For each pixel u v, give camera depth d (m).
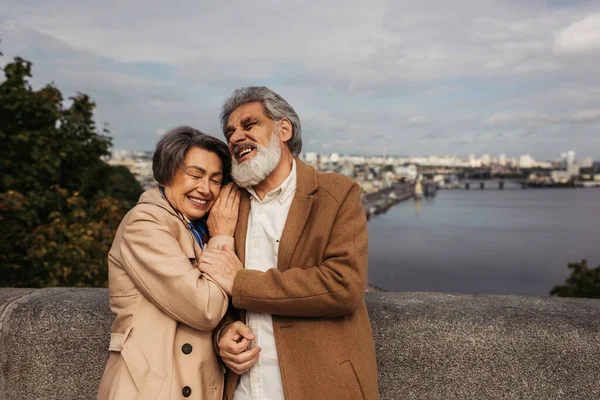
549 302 2.07
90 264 5.95
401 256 102.00
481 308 1.98
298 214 1.63
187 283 1.42
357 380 1.54
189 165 1.60
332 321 1.58
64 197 6.96
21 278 6.04
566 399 1.82
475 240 123.06
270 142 1.64
